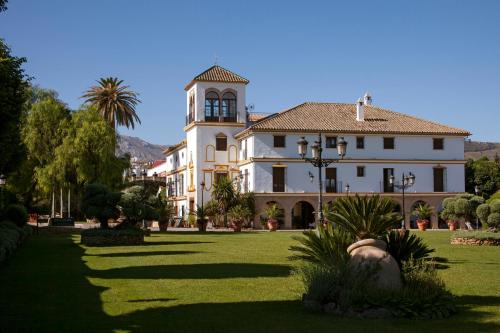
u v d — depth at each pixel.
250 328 8.56
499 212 28.64
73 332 8.47
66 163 44.94
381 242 10.17
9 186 45.72
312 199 51.66
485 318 9.10
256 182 50.91
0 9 12.58
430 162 54.38
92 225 47.69
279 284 13.07
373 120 55.28
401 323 8.71
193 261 18.58
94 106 49.75
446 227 53.88
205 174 55.81
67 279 14.12
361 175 53.00
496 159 71.38
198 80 55.94
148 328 8.65
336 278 9.84
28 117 46.59
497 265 17.30
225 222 50.03
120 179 46.16
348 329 8.36
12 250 20.59
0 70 12.96
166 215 43.47
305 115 54.19
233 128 56.53
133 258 19.72
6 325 8.95
